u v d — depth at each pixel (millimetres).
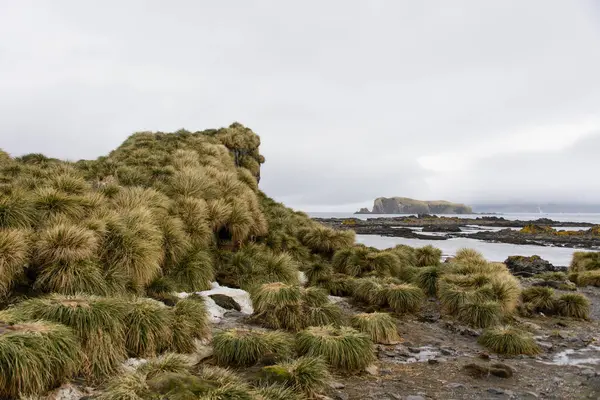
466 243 51000
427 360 8531
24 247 8023
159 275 10930
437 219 126000
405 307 12406
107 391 5203
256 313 10258
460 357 8789
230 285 12750
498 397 6598
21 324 5730
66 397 5449
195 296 10461
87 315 6305
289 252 17672
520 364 8414
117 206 12359
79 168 17766
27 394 5051
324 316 9883
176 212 13547
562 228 96188
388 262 16375
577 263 24750
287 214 23047
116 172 16375
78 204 10688
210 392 5074
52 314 6211
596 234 60812
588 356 9102
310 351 7660
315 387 6348
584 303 13352
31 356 5129
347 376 7379
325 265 16828
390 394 6555
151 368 5926
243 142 30062
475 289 12797
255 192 24094
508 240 53938
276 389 5746
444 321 11742
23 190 11148
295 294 10062
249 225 15914
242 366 7238
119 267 9234
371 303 13008
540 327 11805
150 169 17734
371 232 69250
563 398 6594
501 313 11508
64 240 8375
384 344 9484
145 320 7102
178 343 7484
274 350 7598
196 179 16391
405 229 76875
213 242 14516
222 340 7531
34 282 8055
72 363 5703
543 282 19594
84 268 8328
